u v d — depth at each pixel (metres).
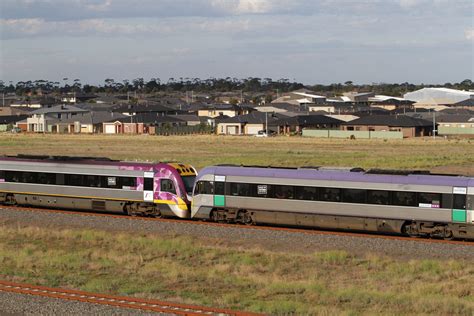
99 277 67.69
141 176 100.50
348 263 73.50
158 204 99.19
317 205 88.94
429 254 76.81
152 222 96.00
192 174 101.19
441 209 82.44
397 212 84.69
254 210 92.81
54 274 68.38
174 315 53.31
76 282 65.25
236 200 93.56
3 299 58.03
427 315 54.47
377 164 188.12
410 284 64.88
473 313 54.75
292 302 57.44
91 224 96.31
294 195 90.19
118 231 91.50
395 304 57.62
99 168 104.19
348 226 87.81
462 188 81.38
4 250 79.94
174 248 79.88
